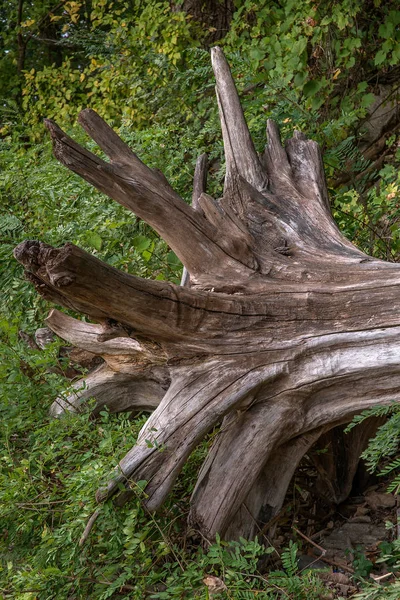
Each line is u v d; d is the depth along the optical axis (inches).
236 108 184.7
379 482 171.9
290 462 144.9
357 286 142.2
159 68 303.7
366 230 222.5
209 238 149.9
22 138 375.2
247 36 327.6
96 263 126.1
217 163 256.7
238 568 124.6
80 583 125.3
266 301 143.6
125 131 263.6
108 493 125.5
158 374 163.5
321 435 155.0
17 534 140.9
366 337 138.3
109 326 135.9
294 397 140.8
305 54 284.4
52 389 165.6
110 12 379.9
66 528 126.1
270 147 187.8
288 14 295.6
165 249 201.0
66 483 134.1
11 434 163.8
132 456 131.5
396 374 136.7
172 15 334.6
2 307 209.3
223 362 140.3
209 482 137.5
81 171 146.6
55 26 515.8
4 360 170.9
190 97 288.4
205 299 139.6
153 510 129.6
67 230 213.3
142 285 132.7
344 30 296.4
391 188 227.3
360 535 152.0
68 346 178.2
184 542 134.7
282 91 255.3
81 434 144.5
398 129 307.9
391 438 124.3
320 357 140.0
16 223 216.7
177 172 239.9
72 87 382.0
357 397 140.0
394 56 286.7
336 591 131.0
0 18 517.3
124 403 169.9
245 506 141.0
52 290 130.3
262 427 139.3
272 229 160.4
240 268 148.9
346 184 270.1
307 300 142.6
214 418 135.3
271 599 116.1
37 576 120.6
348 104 288.2
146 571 127.7
